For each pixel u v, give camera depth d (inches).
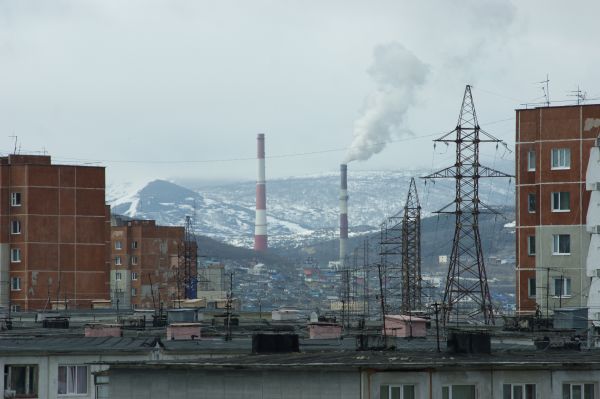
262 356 5620.1
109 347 7711.6
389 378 4940.9
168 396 5172.2
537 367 5241.1
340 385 4896.7
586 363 5315.0
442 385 5039.4
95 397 7170.3
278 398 4970.5
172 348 7682.1
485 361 5275.6
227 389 5064.0
